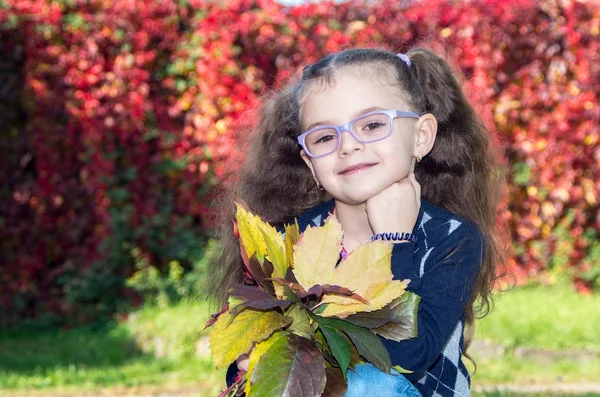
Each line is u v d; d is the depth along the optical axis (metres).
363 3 8.97
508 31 9.09
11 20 8.43
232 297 2.57
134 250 8.66
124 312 8.50
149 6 8.65
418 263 2.92
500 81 9.13
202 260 8.55
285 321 2.59
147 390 6.10
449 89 3.35
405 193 2.95
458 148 3.37
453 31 9.00
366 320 2.63
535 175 9.26
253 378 2.50
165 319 7.71
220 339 2.54
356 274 2.65
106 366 7.06
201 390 6.04
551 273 9.41
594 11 9.23
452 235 2.94
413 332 2.63
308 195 3.50
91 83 8.53
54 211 8.70
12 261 8.72
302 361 2.53
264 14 8.76
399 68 3.07
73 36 8.55
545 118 9.23
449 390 2.96
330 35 8.79
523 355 7.00
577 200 9.41
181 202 8.80
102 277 8.55
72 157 8.70
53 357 7.28
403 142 2.97
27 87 8.52
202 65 8.67
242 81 8.75
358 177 2.92
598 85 9.24
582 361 6.96
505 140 9.02
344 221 3.12
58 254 8.77
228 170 3.90
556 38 9.16
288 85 3.62
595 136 9.24
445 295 2.84
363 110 2.93
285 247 2.69
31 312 8.74
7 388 6.04
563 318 7.59
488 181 3.46
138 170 8.72
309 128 3.02
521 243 9.38
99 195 8.57
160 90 8.80
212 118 8.73
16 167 8.76
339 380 2.62
